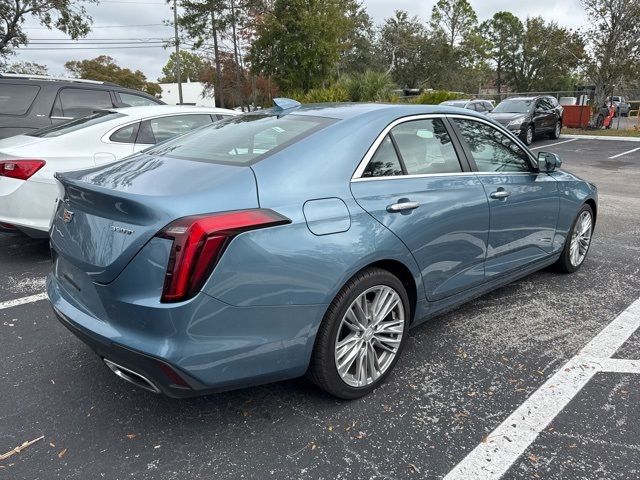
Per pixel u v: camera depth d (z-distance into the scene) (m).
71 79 7.57
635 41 22.67
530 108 18.34
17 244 5.75
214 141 3.04
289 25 32.41
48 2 24.14
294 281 2.41
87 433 2.57
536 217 4.05
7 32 24.17
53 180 4.85
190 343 2.20
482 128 3.73
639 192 9.63
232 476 2.29
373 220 2.72
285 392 2.93
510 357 3.32
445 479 2.27
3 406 2.78
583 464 2.36
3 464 2.34
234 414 2.72
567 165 13.73
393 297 2.91
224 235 2.20
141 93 8.25
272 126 3.04
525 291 4.45
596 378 3.07
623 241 6.07
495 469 2.33
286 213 2.42
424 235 3.00
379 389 2.96
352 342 2.76
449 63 60.97
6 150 4.87
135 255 2.22
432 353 3.37
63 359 3.28
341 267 2.55
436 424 2.64
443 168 3.30
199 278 2.16
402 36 60.09
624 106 35.03
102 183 2.58
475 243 3.43
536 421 2.67
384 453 2.43
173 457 2.40
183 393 2.28
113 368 2.53
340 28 33.88
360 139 2.86
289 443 2.50
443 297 3.31
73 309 2.56
